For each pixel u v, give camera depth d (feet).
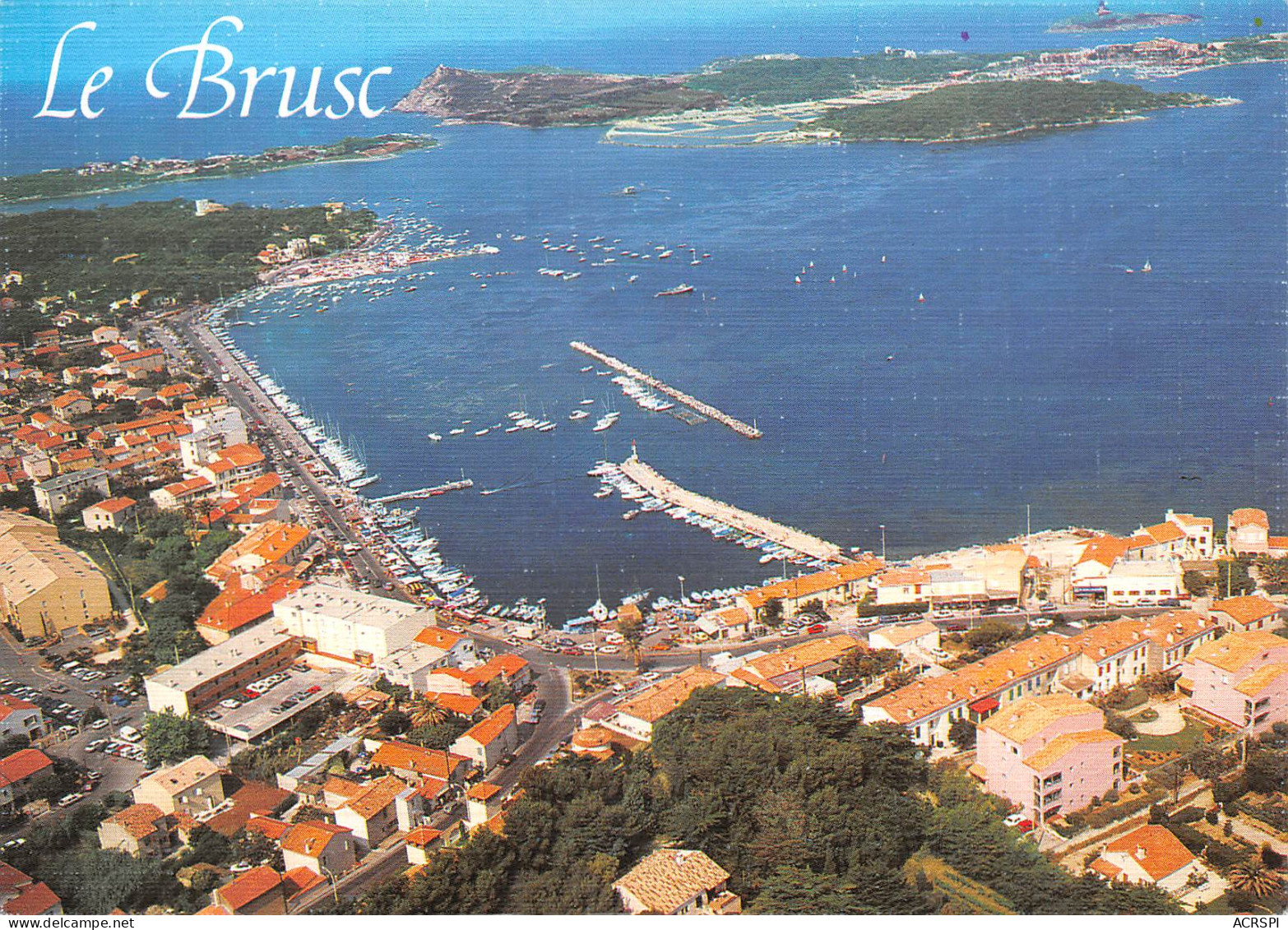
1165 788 555.28
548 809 520.83
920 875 493.36
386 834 570.46
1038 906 468.34
